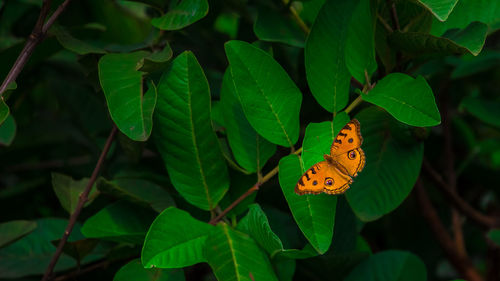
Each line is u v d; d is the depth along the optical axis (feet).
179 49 3.75
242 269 3.18
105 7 3.83
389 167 3.38
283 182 3.19
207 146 3.27
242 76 3.22
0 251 3.49
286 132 3.25
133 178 3.43
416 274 3.46
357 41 3.26
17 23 3.76
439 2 3.08
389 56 3.36
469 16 3.35
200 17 3.26
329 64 3.27
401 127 3.35
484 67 3.79
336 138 3.19
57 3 3.39
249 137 3.31
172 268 3.22
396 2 3.28
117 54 3.29
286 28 3.49
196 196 3.29
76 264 3.48
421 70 3.74
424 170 3.70
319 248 3.12
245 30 3.69
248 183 3.35
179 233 3.20
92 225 3.29
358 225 3.58
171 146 3.27
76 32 3.73
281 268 3.31
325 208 3.16
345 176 3.16
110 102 3.18
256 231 3.20
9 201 3.88
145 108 3.18
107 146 3.35
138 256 3.41
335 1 3.27
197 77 3.23
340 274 3.50
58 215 3.84
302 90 3.56
